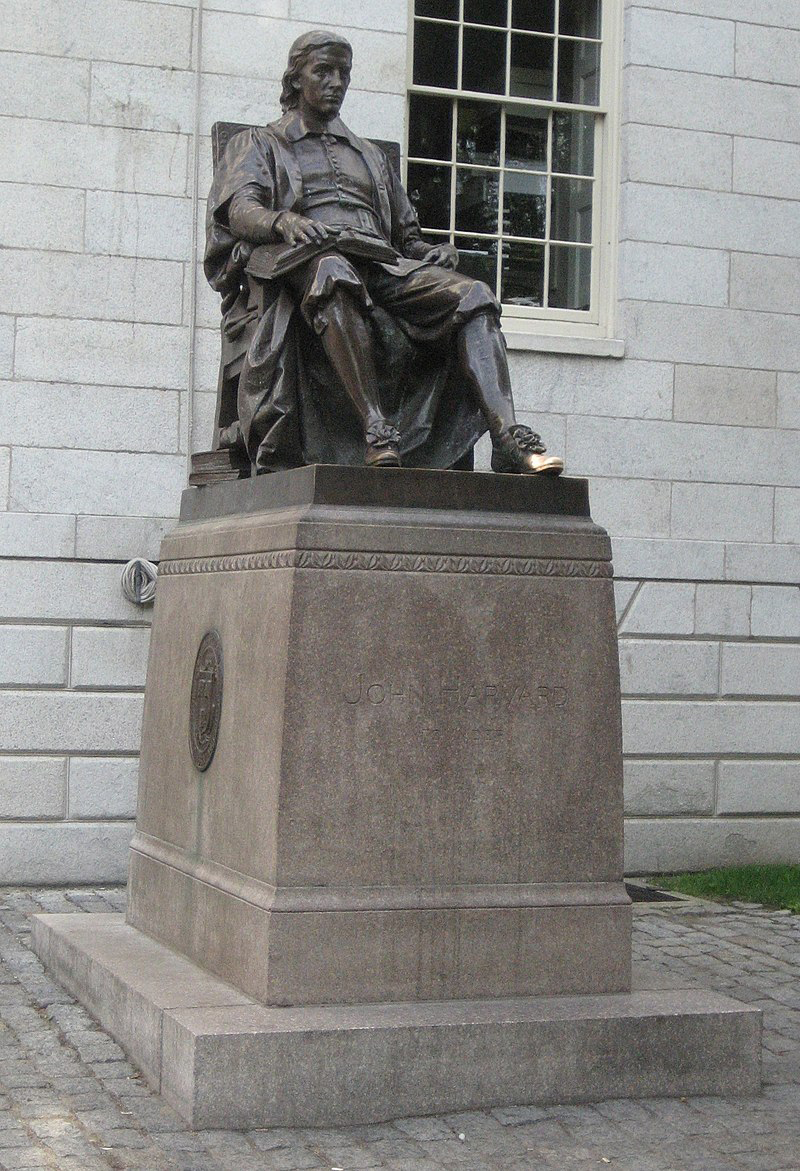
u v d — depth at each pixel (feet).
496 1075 19.49
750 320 42.09
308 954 19.94
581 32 42.78
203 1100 18.52
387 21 39.81
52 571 36.47
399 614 20.66
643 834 40.34
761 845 41.29
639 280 41.27
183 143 37.76
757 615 41.63
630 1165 17.80
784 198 42.47
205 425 37.68
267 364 23.21
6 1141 18.06
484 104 42.60
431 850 20.54
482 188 42.50
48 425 36.63
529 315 42.24
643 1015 20.10
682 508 41.34
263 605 21.24
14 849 36.04
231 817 21.74
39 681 36.35
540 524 21.50
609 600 21.59
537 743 21.06
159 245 37.50
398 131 39.91
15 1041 22.08
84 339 36.94
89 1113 19.06
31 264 36.68
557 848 21.04
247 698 21.45
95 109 37.17
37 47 36.83
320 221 24.21
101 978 22.66
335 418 23.77
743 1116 19.57
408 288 23.72
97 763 36.60
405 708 20.58
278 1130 18.60
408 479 21.11
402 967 20.25
